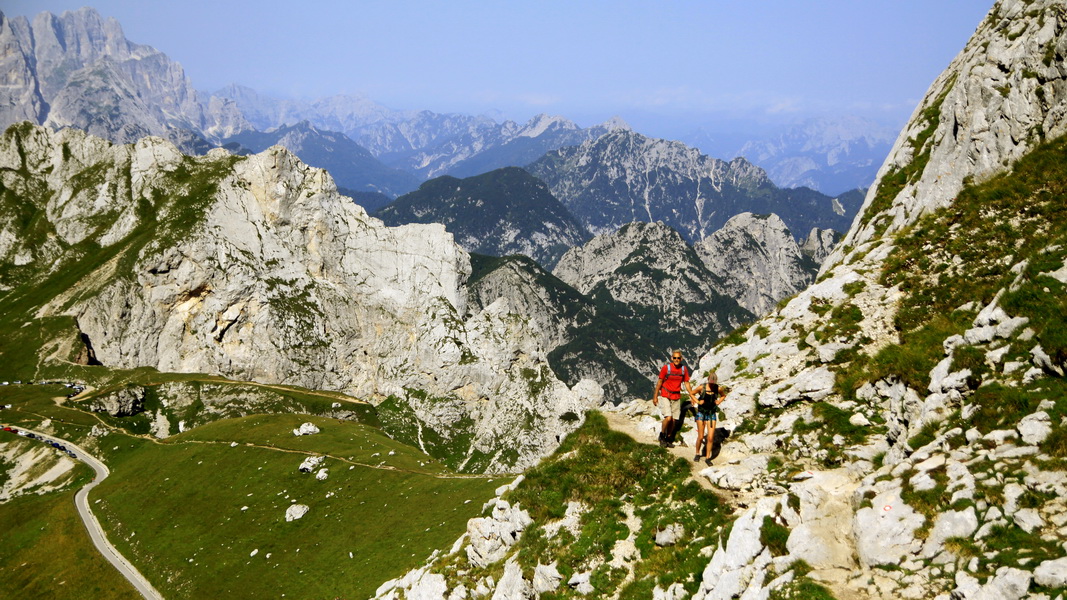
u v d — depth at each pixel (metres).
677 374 32.03
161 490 163.50
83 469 190.12
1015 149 41.72
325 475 149.88
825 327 35.66
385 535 119.62
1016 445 21.50
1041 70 42.25
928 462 22.67
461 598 37.69
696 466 30.66
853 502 23.23
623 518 30.66
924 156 52.62
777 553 22.77
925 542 20.52
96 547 141.62
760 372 36.53
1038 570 17.50
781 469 28.20
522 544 33.75
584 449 35.25
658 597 26.00
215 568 122.56
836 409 29.92
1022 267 27.55
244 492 151.75
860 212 56.62
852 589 20.44
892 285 36.41
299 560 119.19
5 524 161.75
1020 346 24.56
